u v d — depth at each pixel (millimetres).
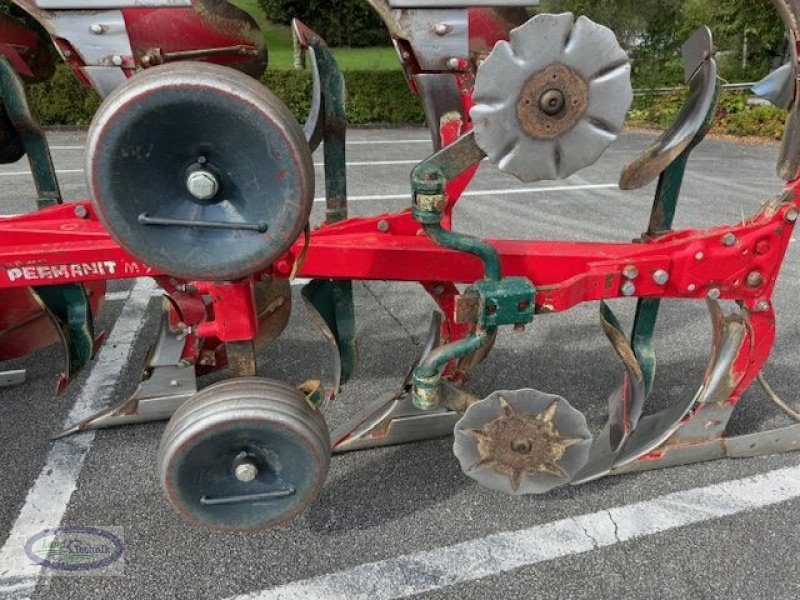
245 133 1328
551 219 5480
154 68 1331
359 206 5703
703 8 11430
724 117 11250
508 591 1762
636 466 2225
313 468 1691
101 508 2033
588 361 3066
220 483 1685
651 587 1786
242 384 1680
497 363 3029
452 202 2146
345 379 2285
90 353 2410
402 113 11906
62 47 1647
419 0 1661
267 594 1732
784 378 2904
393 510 2053
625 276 1896
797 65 1773
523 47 1354
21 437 2379
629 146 9766
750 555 1896
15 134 2279
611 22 12016
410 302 3709
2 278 1941
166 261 1425
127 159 1330
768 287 2029
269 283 2572
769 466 2295
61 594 1713
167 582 1761
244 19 1887
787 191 1921
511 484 1901
